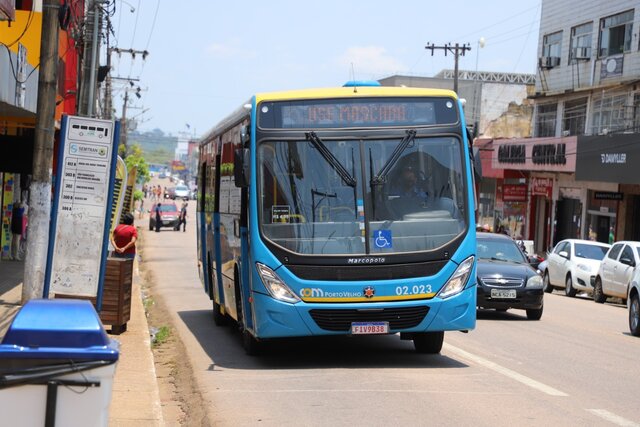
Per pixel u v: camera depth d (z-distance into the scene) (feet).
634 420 30.73
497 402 33.27
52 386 16.92
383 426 29.17
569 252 107.55
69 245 47.75
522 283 66.80
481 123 238.07
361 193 40.40
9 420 16.96
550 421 30.12
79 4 127.24
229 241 49.78
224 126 52.95
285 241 39.78
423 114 41.73
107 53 166.09
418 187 40.93
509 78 277.03
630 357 48.29
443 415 30.83
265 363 43.62
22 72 62.80
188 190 479.00
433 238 40.47
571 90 155.74
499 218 188.85
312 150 40.73
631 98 138.00
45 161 53.57
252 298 40.19
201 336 55.93
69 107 132.05
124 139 237.04
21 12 88.69
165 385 39.68
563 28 162.61
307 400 33.68
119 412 30.83
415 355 45.80
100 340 17.25
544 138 154.61
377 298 39.65
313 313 39.52
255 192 40.29
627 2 140.97
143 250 164.14
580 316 74.90
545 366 43.29
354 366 42.14
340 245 39.83
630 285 62.23
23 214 99.96
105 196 47.78
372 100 41.39
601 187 142.72
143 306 70.23
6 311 58.49
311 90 41.78
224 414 31.40
